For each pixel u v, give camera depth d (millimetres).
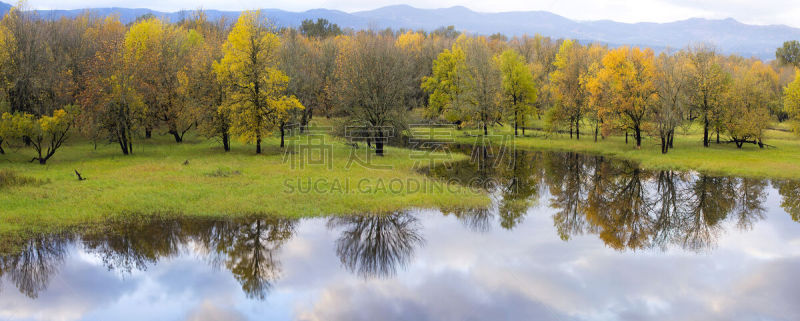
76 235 19234
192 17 87688
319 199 24469
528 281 16016
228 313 13641
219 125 39219
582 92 54062
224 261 17547
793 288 15633
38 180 26047
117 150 39688
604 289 15492
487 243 19797
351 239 19953
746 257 18719
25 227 19469
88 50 46312
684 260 18281
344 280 16109
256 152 39594
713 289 15555
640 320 13469
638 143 47000
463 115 59062
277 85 38312
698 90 45906
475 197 26141
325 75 57562
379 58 43062
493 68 58844
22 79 36844
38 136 31578
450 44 90625
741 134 44875
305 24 115750
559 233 21391
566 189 30984
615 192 30406
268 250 18672
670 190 30984
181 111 43438
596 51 70938
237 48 37156
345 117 41469
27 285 15172
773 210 26203
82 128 37250
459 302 14453
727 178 34250
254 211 22562
